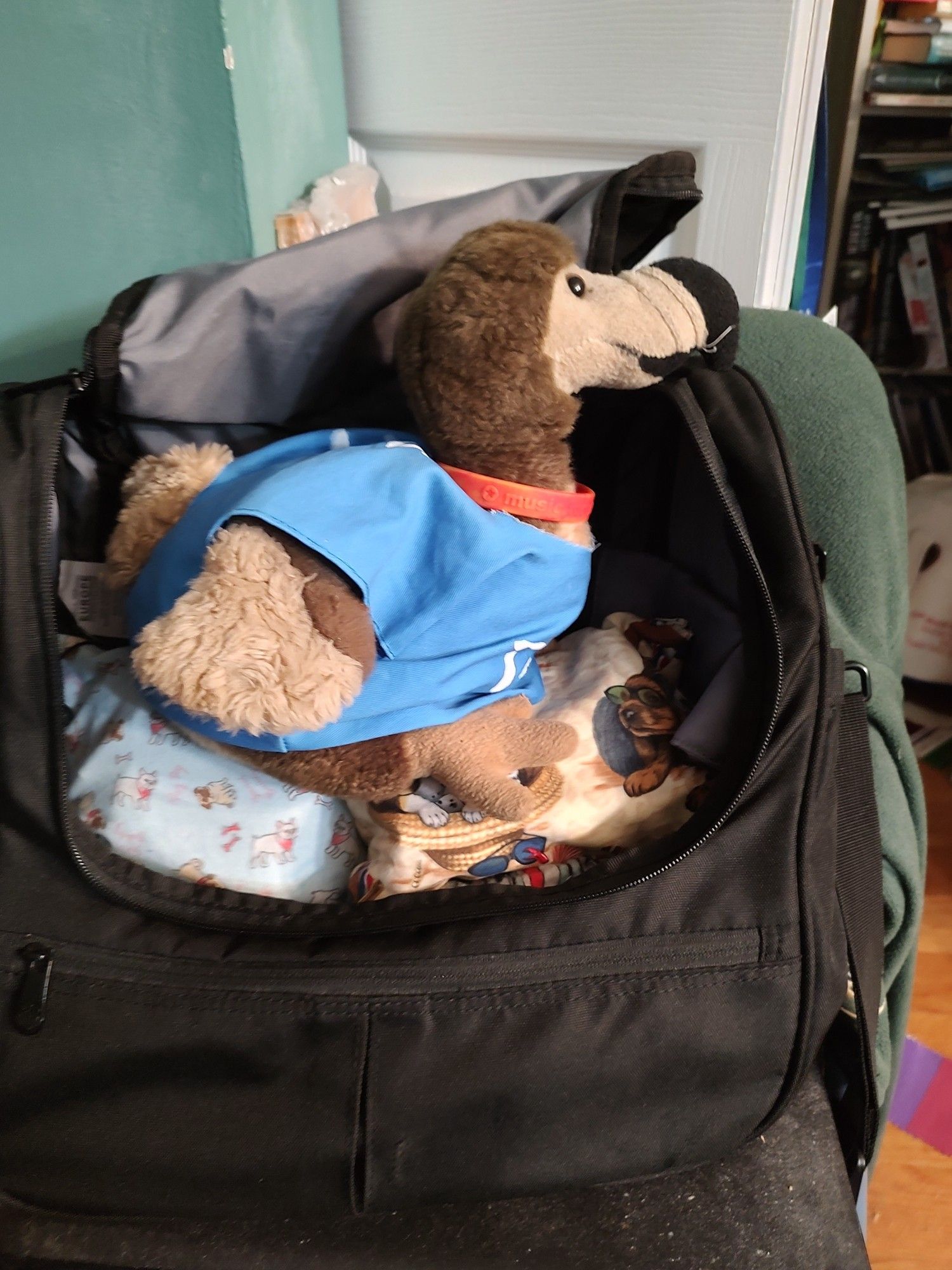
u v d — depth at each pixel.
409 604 0.43
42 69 0.57
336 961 0.41
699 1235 0.45
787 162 0.79
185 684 0.36
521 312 0.42
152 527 0.47
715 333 0.48
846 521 0.63
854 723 0.52
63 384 0.47
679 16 0.76
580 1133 0.42
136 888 0.43
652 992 0.42
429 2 0.85
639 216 0.58
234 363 0.51
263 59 0.69
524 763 0.47
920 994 0.93
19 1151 0.42
